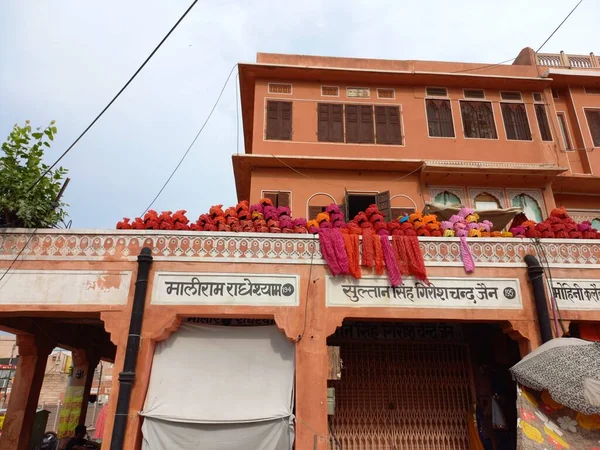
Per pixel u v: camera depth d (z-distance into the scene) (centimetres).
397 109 1376
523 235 839
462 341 958
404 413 901
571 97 1477
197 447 685
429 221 844
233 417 696
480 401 917
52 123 821
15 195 777
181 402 702
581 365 591
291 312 729
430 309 746
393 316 738
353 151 1313
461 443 889
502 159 1344
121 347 698
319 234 775
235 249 759
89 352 1166
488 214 1077
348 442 875
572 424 607
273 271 750
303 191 1262
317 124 1334
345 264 748
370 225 819
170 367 722
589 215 1384
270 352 743
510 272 777
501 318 748
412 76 1371
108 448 645
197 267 745
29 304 714
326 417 680
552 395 580
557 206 1384
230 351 741
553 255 791
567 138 1453
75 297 722
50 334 966
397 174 1298
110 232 757
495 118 1392
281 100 1354
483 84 1409
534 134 1383
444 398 918
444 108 1395
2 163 801
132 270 740
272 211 838
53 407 2322
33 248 743
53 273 733
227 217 814
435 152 1334
